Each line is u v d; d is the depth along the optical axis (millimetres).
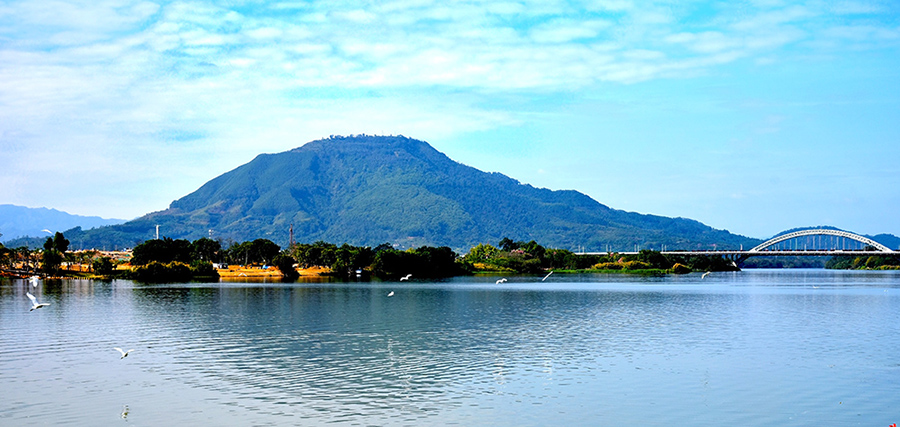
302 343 95688
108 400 64125
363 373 75062
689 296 186750
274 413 59875
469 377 73062
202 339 99438
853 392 66375
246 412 60188
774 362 80500
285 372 75625
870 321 121500
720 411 60375
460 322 120500
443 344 94625
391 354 86562
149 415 59469
